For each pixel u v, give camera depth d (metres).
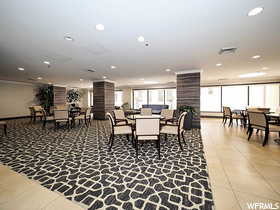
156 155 2.99
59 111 5.57
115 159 2.79
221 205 1.54
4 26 2.35
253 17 2.10
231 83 8.48
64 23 2.27
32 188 1.86
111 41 2.97
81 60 4.39
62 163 2.61
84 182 2.00
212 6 1.86
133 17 2.11
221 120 8.11
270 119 4.41
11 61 4.47
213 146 3.52
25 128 5.86
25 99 9.80
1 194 1.73
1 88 8.67
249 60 4.39
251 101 8.10
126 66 5.21
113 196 1.71
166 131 3.55
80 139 4.23
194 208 1.52
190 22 2.25
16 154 3.03
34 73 6.48
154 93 11.05
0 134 4.83
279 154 2.94
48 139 4.22
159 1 1.77
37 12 1.97
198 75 5.86
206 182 1.98
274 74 6.84
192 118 5.74
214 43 3.08
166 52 3.66
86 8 1.90
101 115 8.66
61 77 7.65
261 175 2.13
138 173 2.25
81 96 13.10
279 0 1.75
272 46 3.25
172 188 1.86
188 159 2.77
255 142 3.80
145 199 1.66
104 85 8.59
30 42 2.99
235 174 2.17
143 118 2.89
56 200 1.64
